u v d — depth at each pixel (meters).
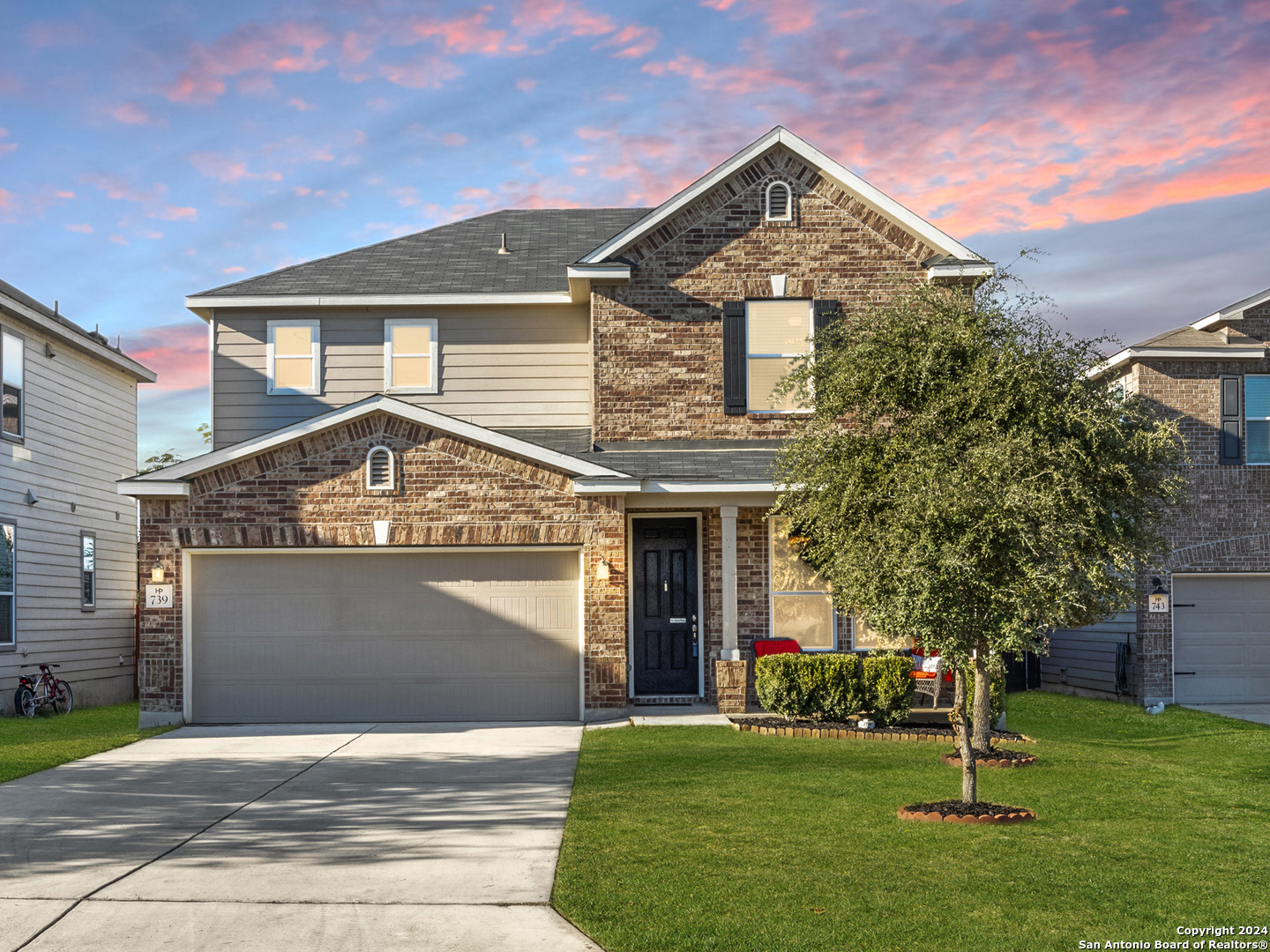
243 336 18.55
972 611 8.98
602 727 14.70
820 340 12.05
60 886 7.23
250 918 6.59
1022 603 8.94
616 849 8.09
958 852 8.00
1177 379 20.89
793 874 7.40
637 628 16.88
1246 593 20.89
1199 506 20.73
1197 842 8.51
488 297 18.31
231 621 15.69
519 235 21.41
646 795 10.01
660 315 17.53
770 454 16.92
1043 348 10.84
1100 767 12.05
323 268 19.59
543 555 15.82
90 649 22.05
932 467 9.41
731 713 15.51
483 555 15.80
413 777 11.26
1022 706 20.36
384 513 15.47
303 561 15.75
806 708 14.52
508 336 18.64
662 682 16.83
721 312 17.50
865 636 16.53
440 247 20.75
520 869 7.63
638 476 15.34
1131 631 20.95
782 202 17.62
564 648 15.77
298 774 11.45
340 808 9.72
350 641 15.70
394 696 15.68
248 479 15.45
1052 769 11.82
